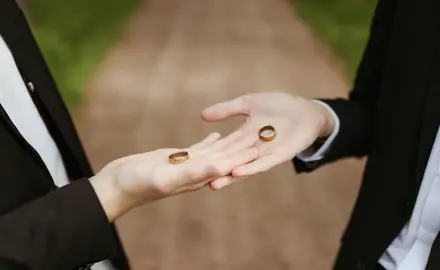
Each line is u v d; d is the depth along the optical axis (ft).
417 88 3.04
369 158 3.39
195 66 13.92
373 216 3.29
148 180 2.74
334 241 7.47
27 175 2.94
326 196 8.33
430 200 3.03
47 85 3.39
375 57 3.50
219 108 3.54
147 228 7.77
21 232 2.63
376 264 3.40
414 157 3.10
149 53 14.92
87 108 11.50
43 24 14.83
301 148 3.21
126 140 10.12
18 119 3.09
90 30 15.49
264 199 8.29
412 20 3.05
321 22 16.12
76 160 3.55
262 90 12.39
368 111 3.60
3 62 3.10
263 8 19.21
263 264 7.14
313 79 12.91
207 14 18.83
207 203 8.23
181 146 9.84
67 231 2.66
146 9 19.25
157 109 11.37
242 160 2.93
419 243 3.16
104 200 2.74
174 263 7.17
